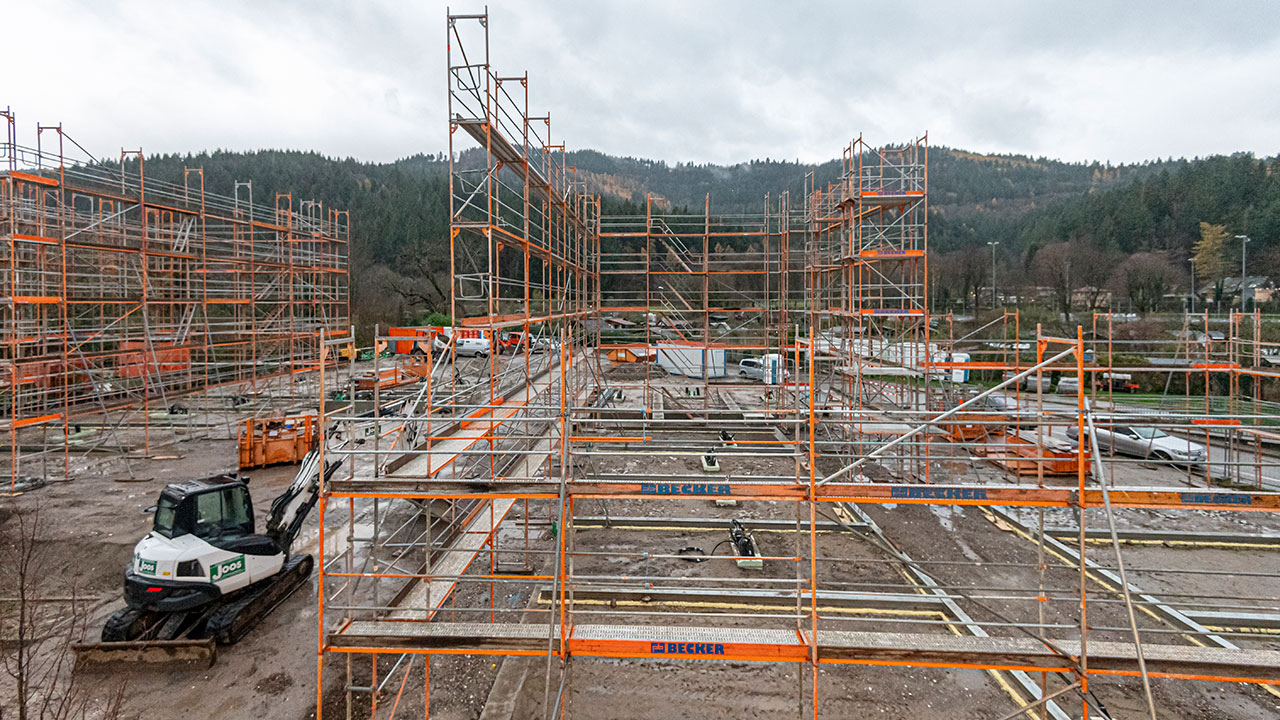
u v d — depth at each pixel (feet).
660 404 74.23
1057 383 102.68
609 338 122.83
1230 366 52.03
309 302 89.51
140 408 78.59
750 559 36.60
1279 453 62.13
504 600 34.12
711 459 57.36
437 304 191.83
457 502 32.86
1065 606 33.30
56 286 59.52
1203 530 43.73
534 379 53.98
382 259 231.91
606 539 42.16
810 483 21.74
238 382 85.56
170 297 72.43
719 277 118.83
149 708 25.52
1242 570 37.50
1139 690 26.50
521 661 27.94
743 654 21.49
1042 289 190.49
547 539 42.06
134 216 91.71
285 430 60.59
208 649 28.25
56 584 35.91
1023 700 25.75
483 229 33.99
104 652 27.99
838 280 93.91
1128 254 199.93
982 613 32.50
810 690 26.21
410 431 32.09
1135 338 116.57
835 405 57.11
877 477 54.80
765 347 65.00
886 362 63.21
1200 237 192.34
